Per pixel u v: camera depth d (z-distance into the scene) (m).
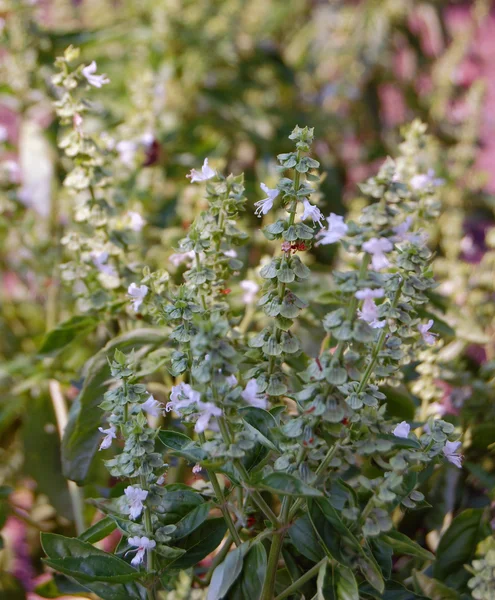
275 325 0.68
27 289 1.16
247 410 0.66
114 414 0.67
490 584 0.68
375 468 0.70
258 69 1.67
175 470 0.87
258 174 1.37
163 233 1.01
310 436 0.64
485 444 0.82
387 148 1.68
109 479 0.89
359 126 1.77
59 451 0.95
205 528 0.72
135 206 0.97
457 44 1.62
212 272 0.71
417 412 0.83
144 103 1.00
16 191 0.99
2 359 1.11
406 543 0.65
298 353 0.69
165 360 0.77
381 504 0.63
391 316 0.65
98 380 0.79
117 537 0.97
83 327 0.86
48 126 1.05
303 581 0.68
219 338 0.61
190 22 1.43
